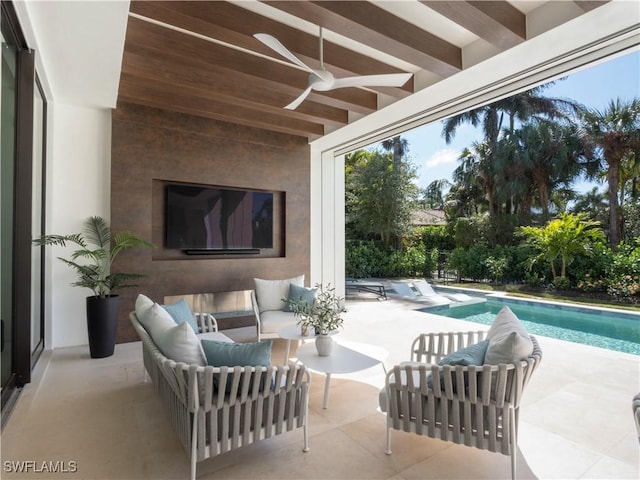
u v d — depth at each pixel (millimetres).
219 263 5008
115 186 4250
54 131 3945
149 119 4480
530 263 9859
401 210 12258
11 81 2664
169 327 2041
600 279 8750
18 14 2312
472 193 12852
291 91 3932
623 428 2268
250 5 2779
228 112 4773
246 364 1809
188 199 4797
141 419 2391
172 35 3148
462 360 1790
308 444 2098
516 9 2752
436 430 1849
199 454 1683
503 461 1940
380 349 2861
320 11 2543
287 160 5660
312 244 6207
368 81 2949
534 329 5805
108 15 2352
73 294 4047
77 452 2004
